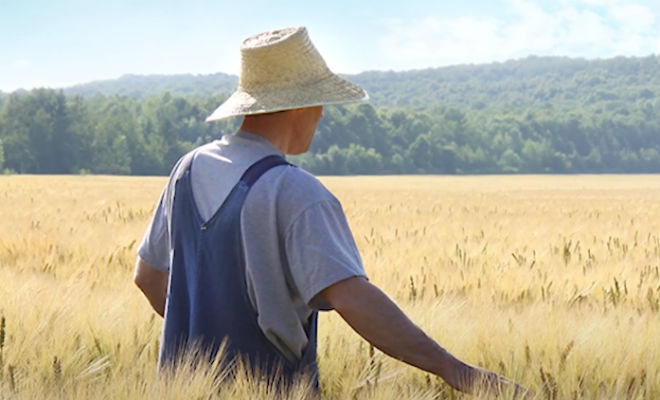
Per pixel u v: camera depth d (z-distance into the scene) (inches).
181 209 99.3
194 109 7751.0
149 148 6599.4
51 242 379.6
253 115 99.1
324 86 97.5
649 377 125.0
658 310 214.7
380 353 126.0
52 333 134.2
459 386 91.5
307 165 7327.8
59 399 99.0
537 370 125.1
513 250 418.3
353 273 90.5
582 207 1177.4
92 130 6491.1
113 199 1147.9
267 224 92.5
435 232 555.5
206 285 96.3
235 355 95.3
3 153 6077.8
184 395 91.9
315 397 99.7
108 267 283.3
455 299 223.8
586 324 166.7
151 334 138.3
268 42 98.2
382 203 1197.1
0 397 98.8
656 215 927.7
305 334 99.0
